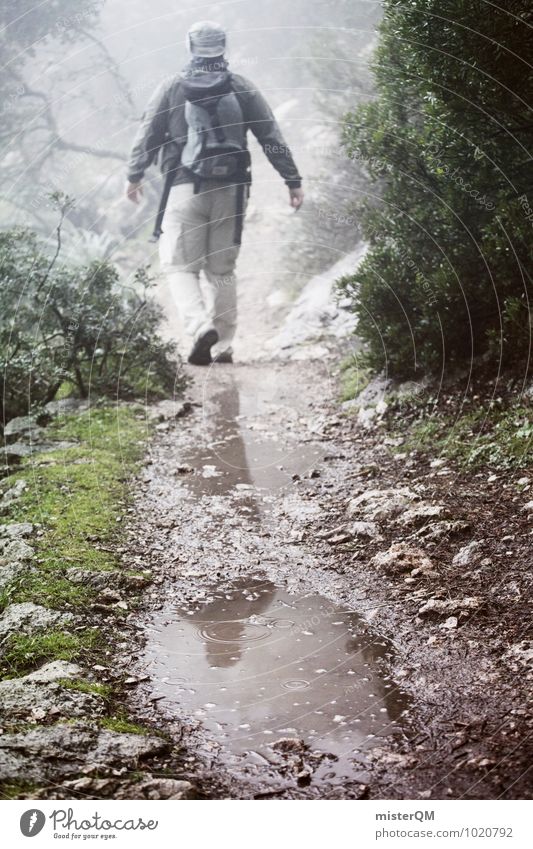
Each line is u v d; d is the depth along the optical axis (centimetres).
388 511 493
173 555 476
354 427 677
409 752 287
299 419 727
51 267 800
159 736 301
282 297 1188
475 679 329
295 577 444
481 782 268
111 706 320
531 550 421
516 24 527
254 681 342
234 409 770
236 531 508
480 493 500
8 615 386
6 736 282
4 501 542
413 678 336
